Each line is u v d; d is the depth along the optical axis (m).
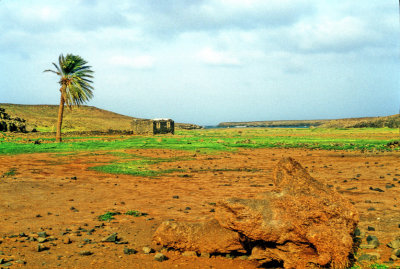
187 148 36.97
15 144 36.78
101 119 139.00
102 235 7.50
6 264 5.46
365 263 5.23
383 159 23.31
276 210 5.61
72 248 6.53
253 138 60.00
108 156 27.72
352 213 5.52
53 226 8.16
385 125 109.31
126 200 11.59
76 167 20.91
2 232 7.50
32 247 6.50
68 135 65.69
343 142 45.41
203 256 6.25
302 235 5.31
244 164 24.02
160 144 41.97
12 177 16.03
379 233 6.95
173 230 6.60
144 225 8.34
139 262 5.81
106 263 5.71
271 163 24.53
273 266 5.70
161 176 18.05
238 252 6.21
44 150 31.83
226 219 5.84
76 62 41.06
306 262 5.32
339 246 5.06
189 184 15.21
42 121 104.81
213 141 49.19
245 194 12.41
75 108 151.12
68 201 11.26
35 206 10.34
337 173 17.67
